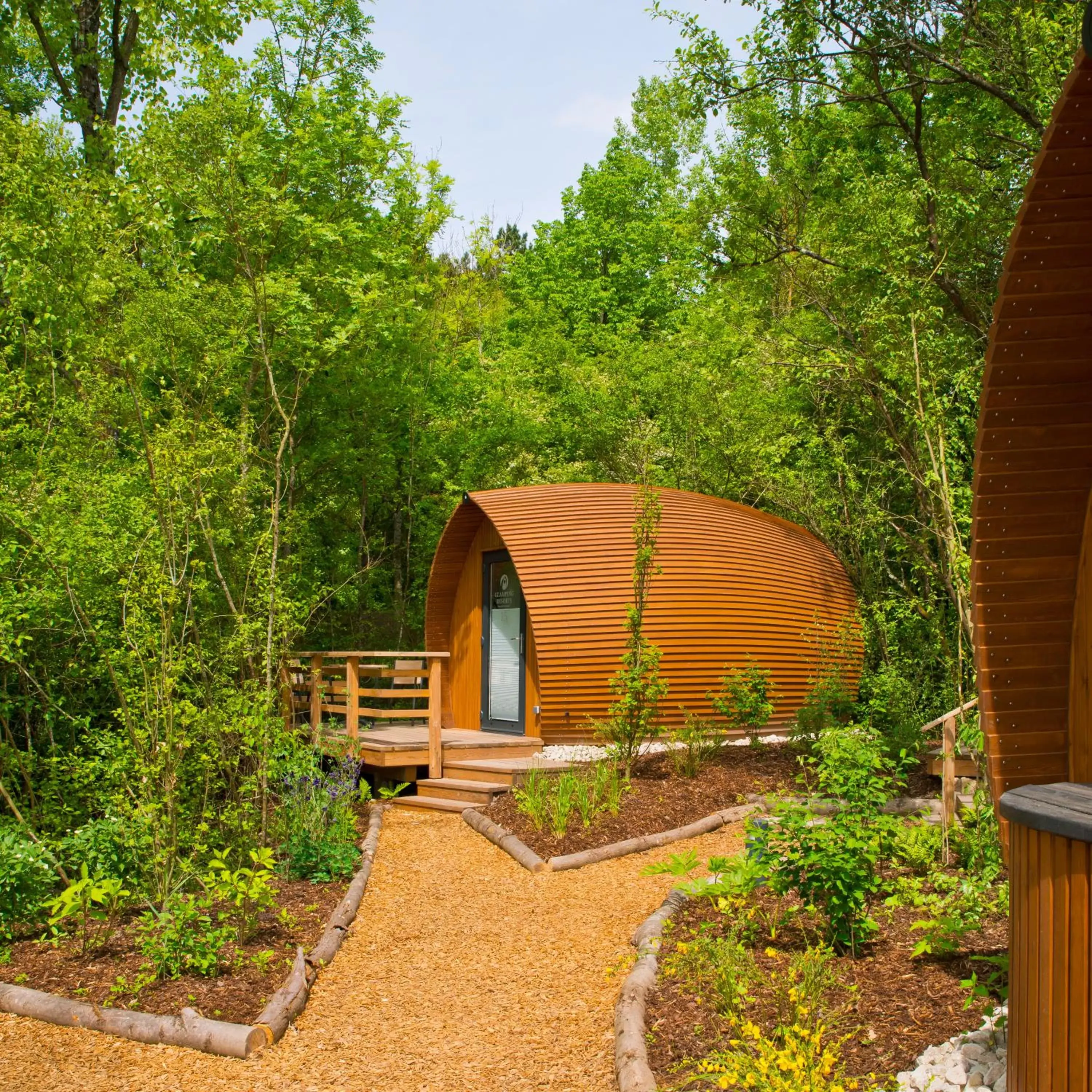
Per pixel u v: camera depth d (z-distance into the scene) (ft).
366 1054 15.99
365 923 22.67
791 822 18.02
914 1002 14.92
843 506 52.44
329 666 40.27
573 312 99.14
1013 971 10.30
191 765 25.20
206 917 19.52
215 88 33.73
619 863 27.02
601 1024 16.70
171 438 24.84
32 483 26.25
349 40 46.93
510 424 59.82
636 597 37.04
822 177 49.88
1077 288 10.97
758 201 48.75
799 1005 14.29
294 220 40.78
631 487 43.60
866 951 17.28
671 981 17.16
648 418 69.87
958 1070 12.36
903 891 19.88
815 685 39.81
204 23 46.16
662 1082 13.64
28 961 19.21
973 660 27.02
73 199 28.53
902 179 44.86
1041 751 12.64
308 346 37.99
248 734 25.98
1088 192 10.42
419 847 29.58
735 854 24.71
